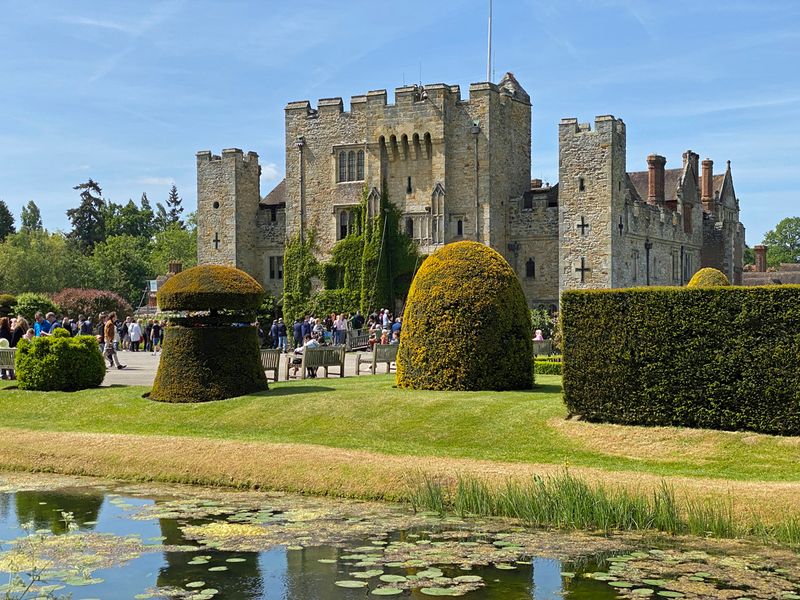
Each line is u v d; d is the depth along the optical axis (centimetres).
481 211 6209
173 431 2352
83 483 1953
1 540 1493
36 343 2958
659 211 6512
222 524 1569
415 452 1997
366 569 1316
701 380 1994
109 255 12156
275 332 5534
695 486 1614
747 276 10556
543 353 4262
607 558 1359
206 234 7238
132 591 1229
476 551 1400
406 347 2631
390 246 6450
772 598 1177
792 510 1491
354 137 6631
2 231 13600
